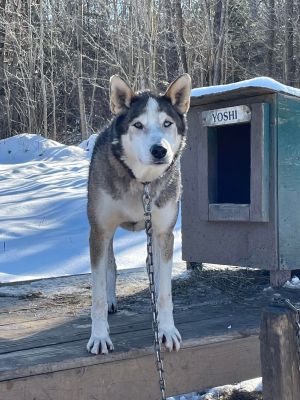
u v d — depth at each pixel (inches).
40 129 1069.8
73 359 113.5
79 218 320.2
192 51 828.0
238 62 957.8
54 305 164.7
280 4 973.8
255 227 181.8
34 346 123.3
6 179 491.8
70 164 593.6
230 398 150.3
